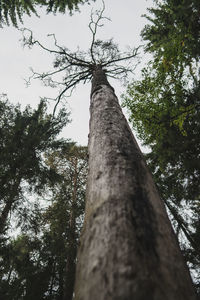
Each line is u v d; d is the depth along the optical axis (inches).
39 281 309.9
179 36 165.9
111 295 35.0
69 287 304.3
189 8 133.3
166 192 247.9
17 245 390.0
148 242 43.6
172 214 273.4
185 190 227.9
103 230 48.3
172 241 48.6
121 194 56.3
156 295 34.4
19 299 293.6
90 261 44.1
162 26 199.9
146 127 229.3
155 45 190.2
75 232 378.6
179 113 202.5
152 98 235.0
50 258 349.1
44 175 363.6
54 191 426.9
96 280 39.1
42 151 385.7
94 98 143.4
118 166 68.1
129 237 44.4
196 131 192.4
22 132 364.2
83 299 38.3
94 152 85.6
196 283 251.9
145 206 53.1
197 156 170.9
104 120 105.7
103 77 195.0
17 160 318.3
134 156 75.4
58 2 309.6
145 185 61.8
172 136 173.6
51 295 318.3
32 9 311.4
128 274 37.2
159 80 232.2
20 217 336.2
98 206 56.4
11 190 310.2
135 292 34.5
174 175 219.6
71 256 339.3
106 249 43.5
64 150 422.0
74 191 451.8
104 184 62.6
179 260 44.6
